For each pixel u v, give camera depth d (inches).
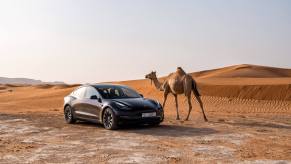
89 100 544.4
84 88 571.2
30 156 342.0
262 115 802.8
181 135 454.3
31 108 1266.0
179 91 629.0
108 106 503.2
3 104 1396.4
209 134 461.7
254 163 307.3
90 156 338.0
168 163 309.0
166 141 412.5
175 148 372.5
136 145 390.0
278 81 1966.0
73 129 519.2
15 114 764.6
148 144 394.9
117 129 506.6
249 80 2183.8
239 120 640.4
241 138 431.5
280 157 331.0
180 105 1171.9
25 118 669.9
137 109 495.8
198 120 634.2
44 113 822.5
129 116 489.1
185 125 555.8
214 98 1266.0
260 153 348.2
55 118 674.2
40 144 402.6
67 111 591.2
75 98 577.3
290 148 372.5
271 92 1264.8
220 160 319.3
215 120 633.0
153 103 526.0
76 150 366.6
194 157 331.3
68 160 323.6
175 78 629.3
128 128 519.8
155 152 353.7
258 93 1274.6
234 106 1143.6
